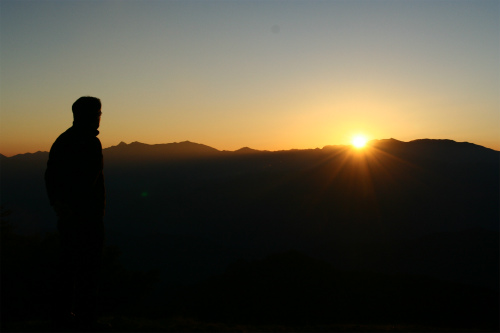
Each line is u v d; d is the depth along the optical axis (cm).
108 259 1480
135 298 1504
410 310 1948
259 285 2400
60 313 399
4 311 1010
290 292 2194
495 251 7162
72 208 388
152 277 1599
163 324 542
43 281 1084
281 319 1603
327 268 2884
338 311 1866
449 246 7669
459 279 6112
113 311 1455
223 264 9794
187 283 7806
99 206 408
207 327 538
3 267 1066
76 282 419
